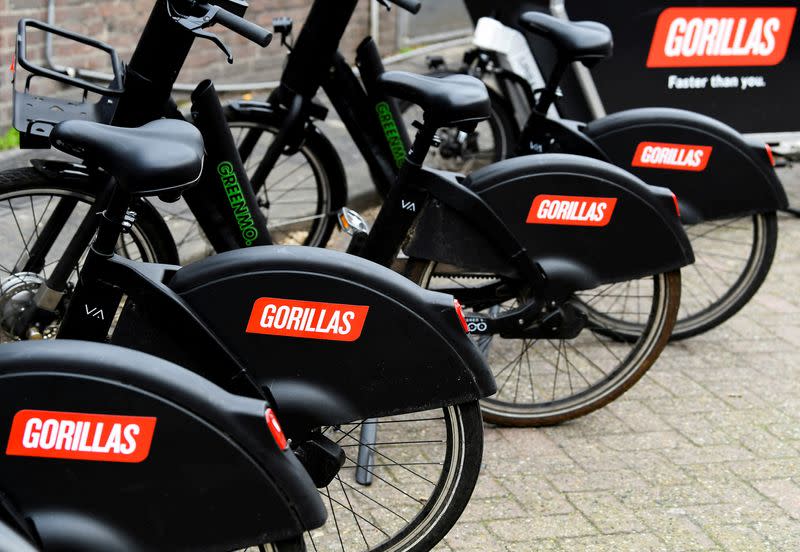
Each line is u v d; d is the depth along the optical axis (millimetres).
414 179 2936
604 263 3219
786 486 3141
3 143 5363
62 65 5789
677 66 4895
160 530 1985
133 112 2717
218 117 2959
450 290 3256
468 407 2471
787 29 5008
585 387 3639
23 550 1621
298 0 6691
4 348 1913
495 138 5109
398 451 3168
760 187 3830
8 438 1906
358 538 2771
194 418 1934
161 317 2254
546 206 3117
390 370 2369
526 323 3201
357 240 2969
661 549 2809
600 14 4699
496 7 4691
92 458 1932
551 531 2865
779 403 3637
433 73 4887
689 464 3234
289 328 2318
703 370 3854
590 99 4766
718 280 4531
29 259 2971
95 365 1903
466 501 2555
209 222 3062
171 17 2377
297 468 2004
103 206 2680
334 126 5836
